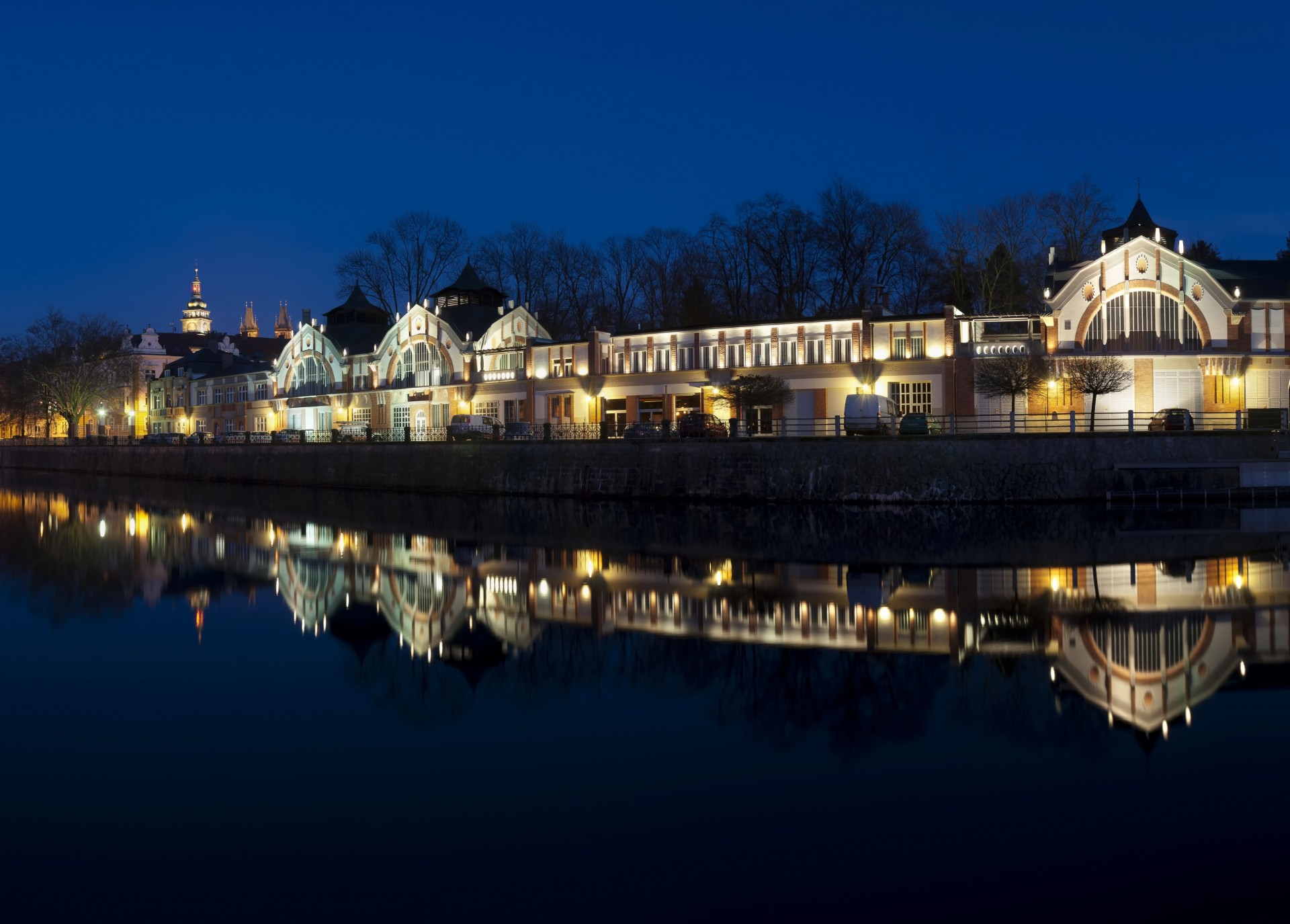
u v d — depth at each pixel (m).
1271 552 34.09
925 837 12.04
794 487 54.72
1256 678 18.38
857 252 93.00
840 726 16.11
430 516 53.88
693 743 15.47
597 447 62.38
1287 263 68.38
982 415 56.84
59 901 10.79
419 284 111.56
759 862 11.49
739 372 68.31
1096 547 35.88
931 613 24.50
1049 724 16.05
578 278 110.69
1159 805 12.84
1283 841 11.79
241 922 10.34
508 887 11.02
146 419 135.00
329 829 12.51
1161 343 61.00
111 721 17.00
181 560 37.44
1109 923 10.08
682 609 25.91
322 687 19.12
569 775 14.20
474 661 20.92
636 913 10.41
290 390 107.00
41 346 125.25
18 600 29.09
